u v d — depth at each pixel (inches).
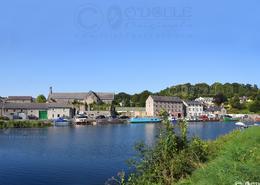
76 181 1343.5
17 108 5920.3
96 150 2252.7
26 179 1382.9
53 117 6176.2
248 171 619.2
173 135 917.8
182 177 832.9
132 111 7308.1
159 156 898.1
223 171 649.0
